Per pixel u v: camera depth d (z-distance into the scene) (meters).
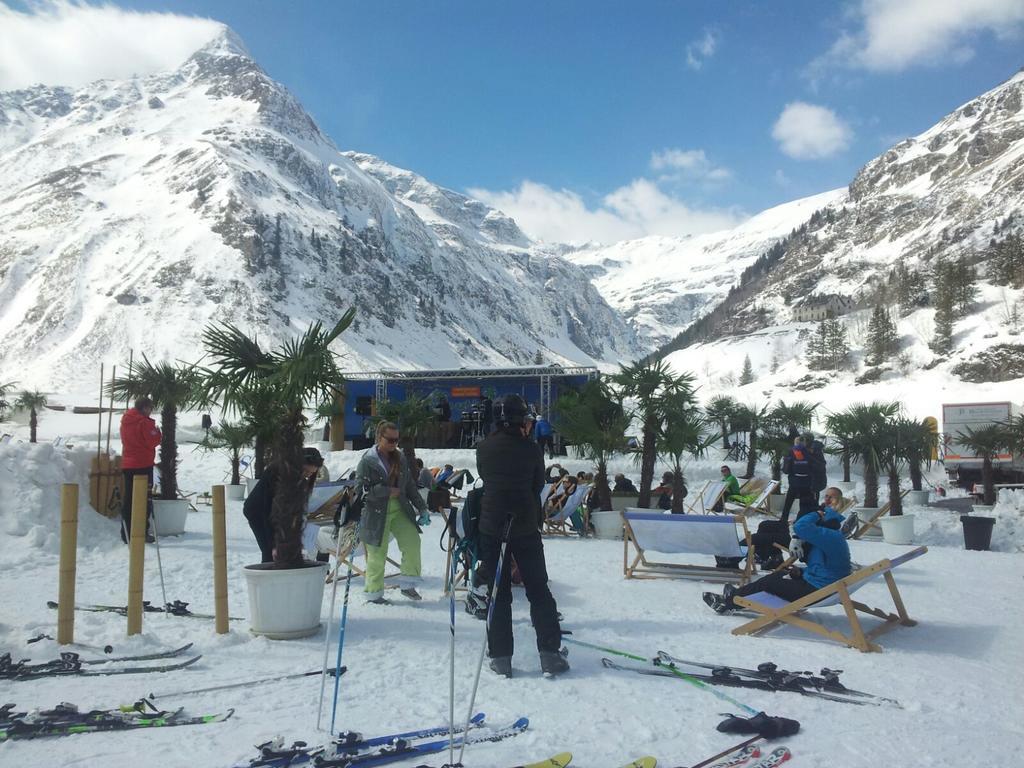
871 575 5.67
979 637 6.00
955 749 3.59
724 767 3.31
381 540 7.02
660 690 4.47
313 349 5.85
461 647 5.49
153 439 10.25
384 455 7.20
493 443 4.99
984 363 99.38
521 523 4.90
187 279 150.75
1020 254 140.38
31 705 4.09
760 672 4.76
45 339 129.00
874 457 15.46
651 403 14.27
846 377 114.81
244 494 19.28
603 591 7.84
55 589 7.32
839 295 180.75
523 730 3.76
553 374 31.02
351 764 3.28
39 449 10.22
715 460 27.73
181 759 3.35
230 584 7.99
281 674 4.75
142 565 5.59
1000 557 10.98
